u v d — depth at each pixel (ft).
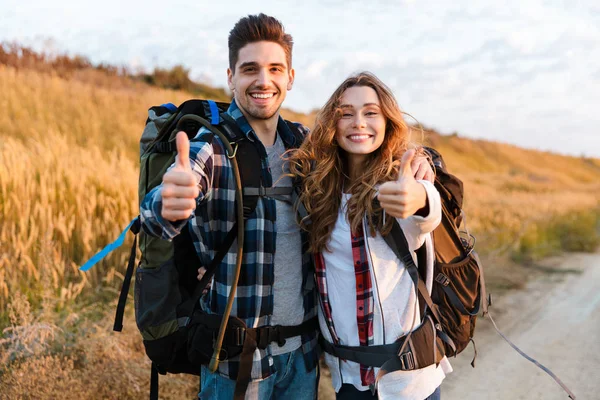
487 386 14.03
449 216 7.20
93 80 56.34
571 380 14.48
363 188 7.07
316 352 7.72
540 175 153.07
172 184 5.41
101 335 11.69
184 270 7.22
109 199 17.47
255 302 6.91
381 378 6.98
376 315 7.04
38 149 21.04
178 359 7.54
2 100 32.42
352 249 7.07
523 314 20.61
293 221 7.25
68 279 15.21
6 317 12.42
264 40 7.16
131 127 37.06
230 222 6.81
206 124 6.79
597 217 54.19
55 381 10.22
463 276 7.27
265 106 7.22
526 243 33.30
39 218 15.92
